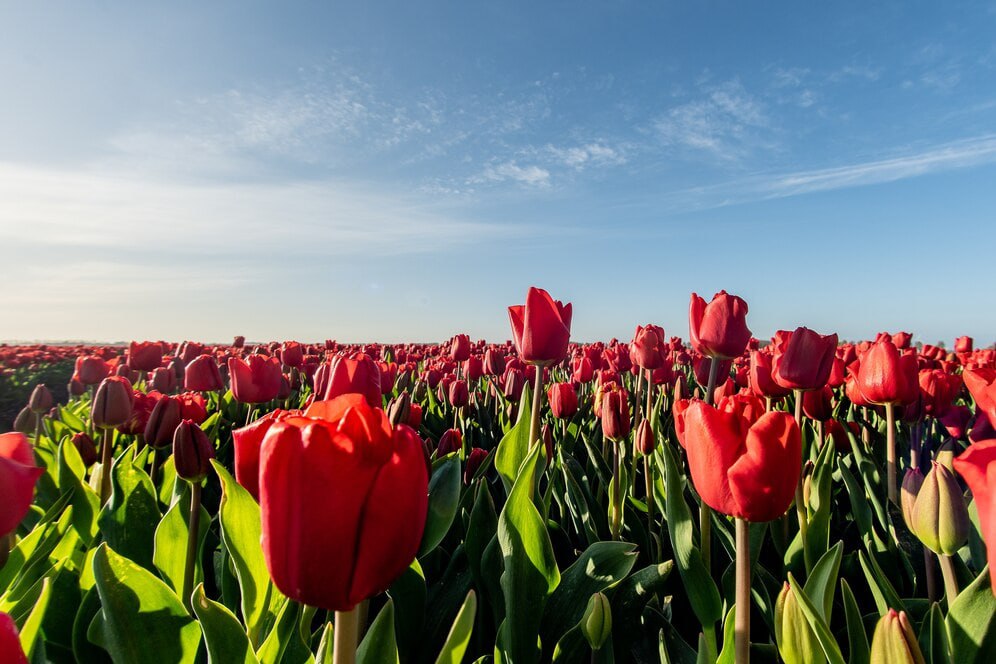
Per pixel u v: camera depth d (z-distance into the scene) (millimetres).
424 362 10922
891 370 3006
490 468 4242
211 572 3012
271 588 2121
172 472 3500
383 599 2738
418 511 1114
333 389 2691
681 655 2164
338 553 1043
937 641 1774
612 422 3078
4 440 1531
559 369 11781
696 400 1709
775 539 3100
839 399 6828
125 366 7730
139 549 2725
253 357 4551
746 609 1577
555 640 2273
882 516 3045
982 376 2428
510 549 2080
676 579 2869
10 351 21094
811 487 3000
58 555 2793
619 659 2230
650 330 4777
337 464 1023
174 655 1716
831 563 1936
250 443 1488
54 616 2162
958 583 2254
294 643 1837
